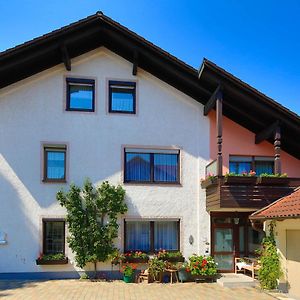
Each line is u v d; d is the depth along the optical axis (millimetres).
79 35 13555
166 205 14602
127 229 14391
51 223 13977
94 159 14352
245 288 12211
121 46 14539
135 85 15008
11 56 13016
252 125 15555
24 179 13867
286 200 11875
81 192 14078
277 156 13820
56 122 14289
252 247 14828
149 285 12648
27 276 13453
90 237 13602
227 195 12922
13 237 13555
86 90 14758
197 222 14688
